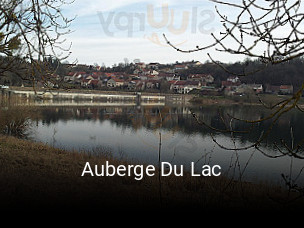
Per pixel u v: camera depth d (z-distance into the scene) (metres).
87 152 14.16
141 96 59.06
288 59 2.31
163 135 21.20
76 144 18.91
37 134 22.00
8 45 5.11
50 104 46.72
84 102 54.31
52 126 26.97
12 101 20.58
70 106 46.44
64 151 13.33
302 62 50.00
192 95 54.22
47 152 12.33
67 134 22.86
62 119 32.38
